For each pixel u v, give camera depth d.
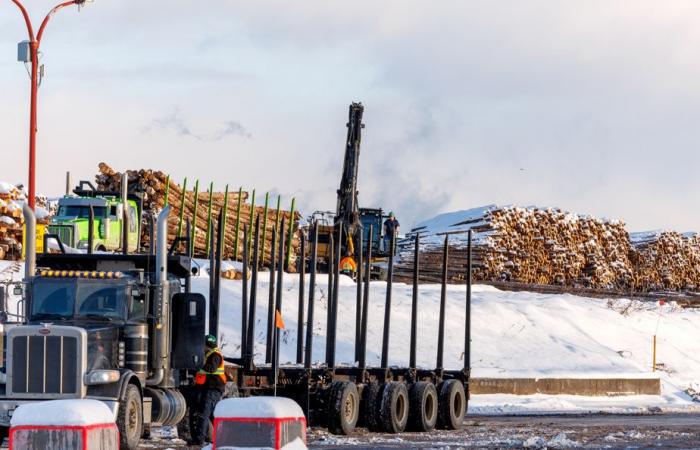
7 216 107.38
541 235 179.62
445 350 115.25
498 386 106.94
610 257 194.88
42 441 32.12
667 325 154.00
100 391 51.62
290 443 33.81
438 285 141.25
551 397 107.75
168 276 57.56
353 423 69.44
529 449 59.53
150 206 121.25
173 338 56.81
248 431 33.34
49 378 50.81
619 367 124.69
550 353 123.88
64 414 32.22
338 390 68.62
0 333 54.12
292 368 70.38
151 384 55.34
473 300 133.50
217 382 57.00
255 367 69.06
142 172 122.00
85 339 51.12
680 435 70.31
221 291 108.25
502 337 124.81
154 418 55.59
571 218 186.88
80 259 57.78
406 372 76.94
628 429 75.38
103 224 111.50
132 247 117.56
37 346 50.97
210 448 33.66
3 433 53.09
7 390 50.91
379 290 127.19
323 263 134.88
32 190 85.19
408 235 173.38
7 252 107.00
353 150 137.62
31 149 85.12
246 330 71.50
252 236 131.12
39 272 54.62
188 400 59.66
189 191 126.38
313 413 69.88
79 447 32.00
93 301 53.91
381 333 113.38
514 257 170.88
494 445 61.56
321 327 108.19
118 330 53.59
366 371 73.88
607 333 140.00
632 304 159.25
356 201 137.88
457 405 77.81
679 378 134.62
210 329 67.00
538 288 160.50
